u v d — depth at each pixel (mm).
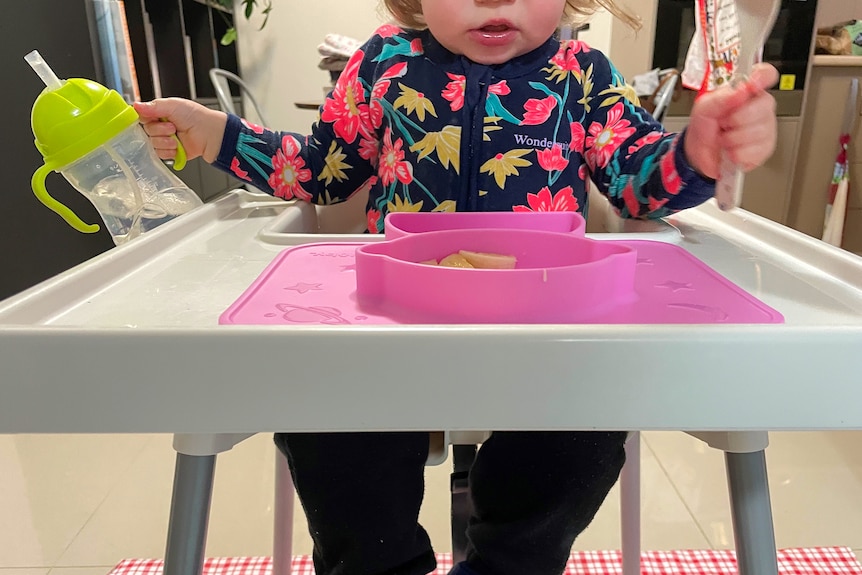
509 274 324
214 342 284
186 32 2383
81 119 492
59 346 284
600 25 2385
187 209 585
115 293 380
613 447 501
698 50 633
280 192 699
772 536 438
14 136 1443
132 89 1643
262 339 284
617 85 691
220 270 430
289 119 2557
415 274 337
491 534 501
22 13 1429
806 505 1071
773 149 403
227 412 289
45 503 1087
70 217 508
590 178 707
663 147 568
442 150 655
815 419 289
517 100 660
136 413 290
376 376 286
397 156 677
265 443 1249
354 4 2428
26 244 1475
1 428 291
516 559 491
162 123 624
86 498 1100
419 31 739
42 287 349
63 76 1502
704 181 511
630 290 366
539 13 643
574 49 703
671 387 287
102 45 1565
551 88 670
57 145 491
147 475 1158
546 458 497
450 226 490
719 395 287
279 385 287
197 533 401
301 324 296
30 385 287
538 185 653
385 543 513
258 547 993
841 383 286
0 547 984
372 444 505
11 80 1427
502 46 652
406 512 523
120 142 524
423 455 523
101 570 939
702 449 1225
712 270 412
